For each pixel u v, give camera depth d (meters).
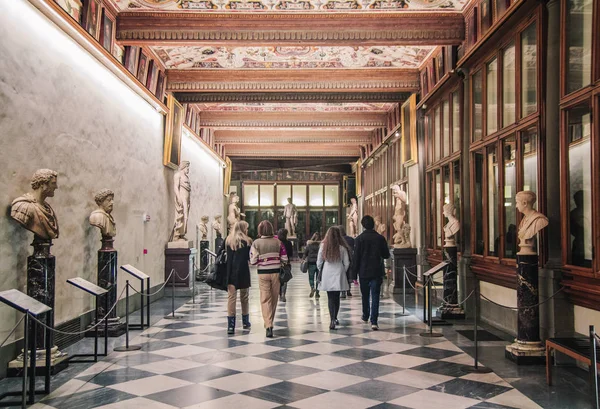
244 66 13.56
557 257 6.69
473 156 9.92
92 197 8.87
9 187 6.18
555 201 6.73
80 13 8.29
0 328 5.91
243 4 9.49
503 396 5.12
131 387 5.54
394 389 5.40
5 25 6.10
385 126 19.72
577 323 6.33
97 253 8.84
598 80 5.71
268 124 19.95
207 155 21.88
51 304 6.28
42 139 7.02
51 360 6.11
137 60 11.34
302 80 13.77
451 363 6.49
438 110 12.43
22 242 6.45
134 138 11.38
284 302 12.82
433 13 10.06
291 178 34.22
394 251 14.23
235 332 8.72
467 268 10.01
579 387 5.41
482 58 9.32
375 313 8.90
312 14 9.91
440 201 12.16
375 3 9.58
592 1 5.91
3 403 5.01
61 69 7.62
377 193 21.80
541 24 6.98
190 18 9.88
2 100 6.02
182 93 14.91
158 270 13.57
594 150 5.76
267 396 5.20
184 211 14.75
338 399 5.08
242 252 8.70
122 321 9.86
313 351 7.23
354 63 13.34
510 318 8.38
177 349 7.41
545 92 6.98
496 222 8.92
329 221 34.16
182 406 4.91
